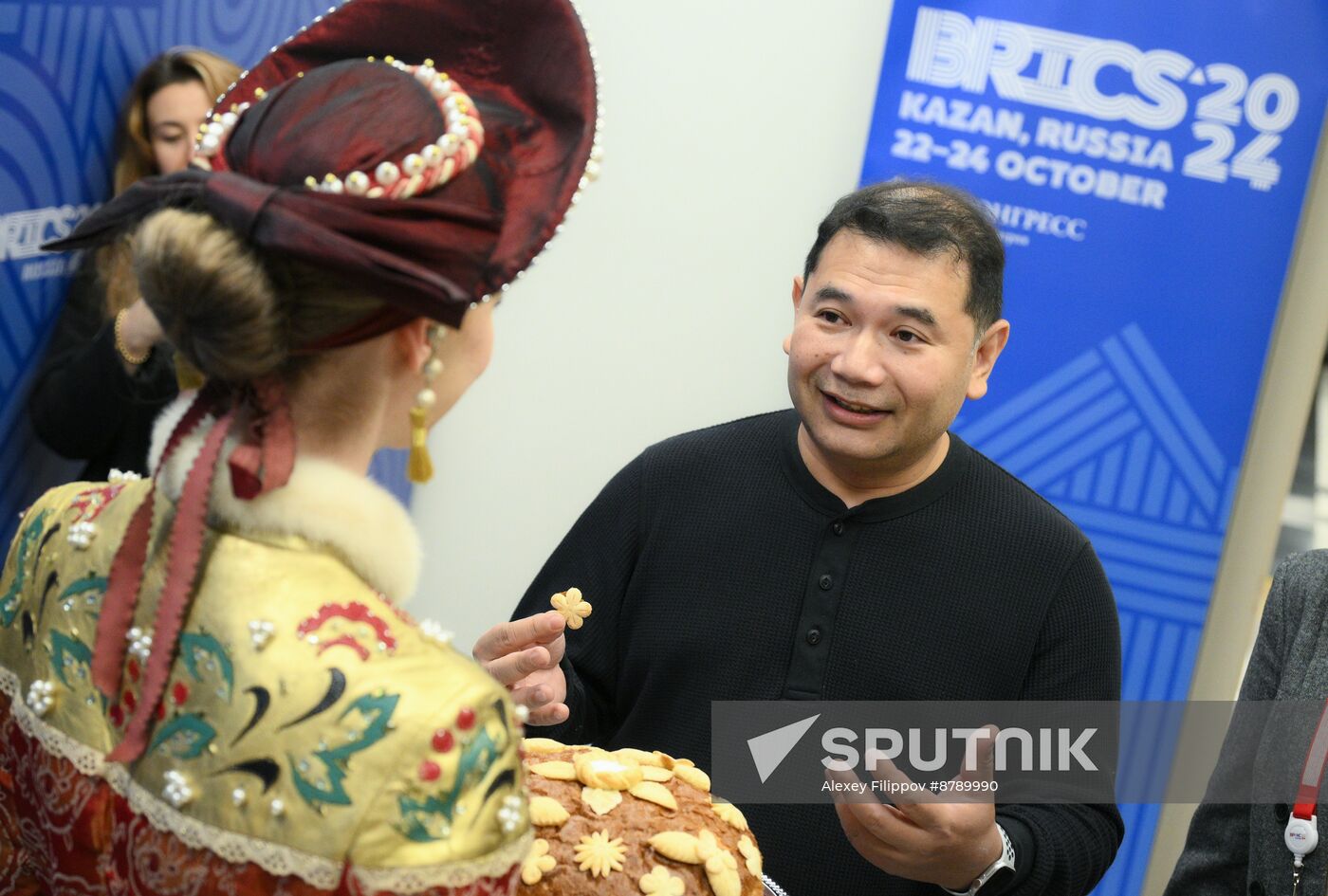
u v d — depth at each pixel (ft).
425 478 2.82
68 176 6.93
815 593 5.35
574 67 2.84
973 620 5.28
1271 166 9.57
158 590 2.62
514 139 2.83
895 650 5.28
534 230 2.71
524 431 11.29
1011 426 9.98
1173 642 9.88
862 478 5.33
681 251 10.92
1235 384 9.72
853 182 10.61
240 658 2.46
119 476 3.13
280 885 2.36
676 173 10.84
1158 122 9.65
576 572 5.75
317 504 2.59
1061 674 5.29
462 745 2.40
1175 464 9.80
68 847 2.68
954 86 9.87
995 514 5.43
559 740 5.38
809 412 5.07
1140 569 9.89
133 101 7.39
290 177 2.52
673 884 3.01
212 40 8.38
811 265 5.21
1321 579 5.91
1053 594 5.33
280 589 2.52
